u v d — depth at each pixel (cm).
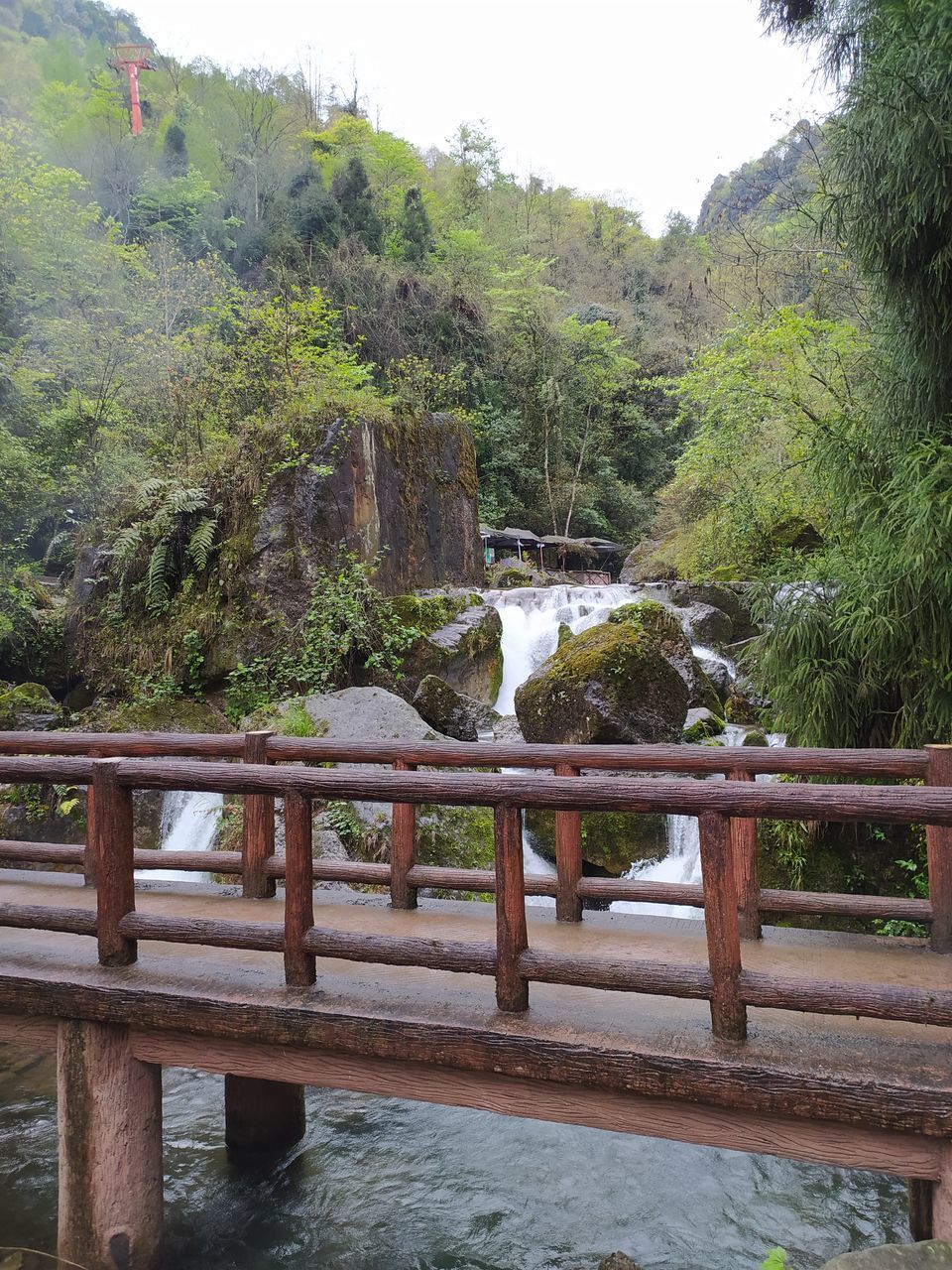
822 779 541
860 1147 214
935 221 419
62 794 740
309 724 729
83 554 1159
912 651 466
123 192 2530
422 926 340
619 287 3578
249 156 2870
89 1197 280
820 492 716
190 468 1116
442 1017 249
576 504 2606
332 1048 253
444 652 938
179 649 965
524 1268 310
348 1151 385
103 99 2947
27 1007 285
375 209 2912
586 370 2748
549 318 2769
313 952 269
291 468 962
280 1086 380
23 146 1573
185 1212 343
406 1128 404
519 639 1077
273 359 1286
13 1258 296
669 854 622
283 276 2175
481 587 1252
